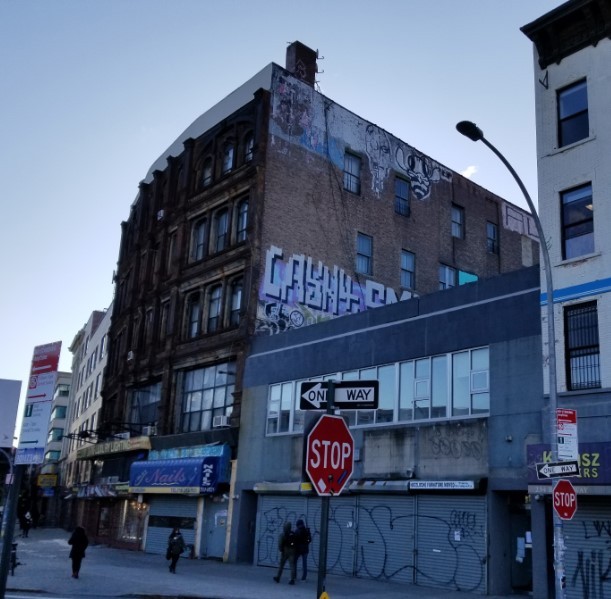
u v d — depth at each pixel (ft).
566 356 61.87
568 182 66.49
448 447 68.54
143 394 129.18
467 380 69.00
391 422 75.15
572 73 69.31
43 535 156.87
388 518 72.54
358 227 116.78
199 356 108.78
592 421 57.88
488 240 141.90
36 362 38.99
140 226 143.95
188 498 101.24
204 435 100.22
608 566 54.85
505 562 63.16
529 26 71.56
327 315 108.47
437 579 66.39
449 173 137.08
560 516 43.27
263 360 94.99
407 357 75.05
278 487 84.79
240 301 104.12
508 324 66.33
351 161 119.24
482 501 64.44
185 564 87.10
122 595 56.44
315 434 24.76
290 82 112.37
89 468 169.27
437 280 128.16
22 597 53.01
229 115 117.39
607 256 61.31
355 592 61.26
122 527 120.88
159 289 126.31
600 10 67.21
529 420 62.44
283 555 68.44
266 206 104.53
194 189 122.72
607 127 65.05
